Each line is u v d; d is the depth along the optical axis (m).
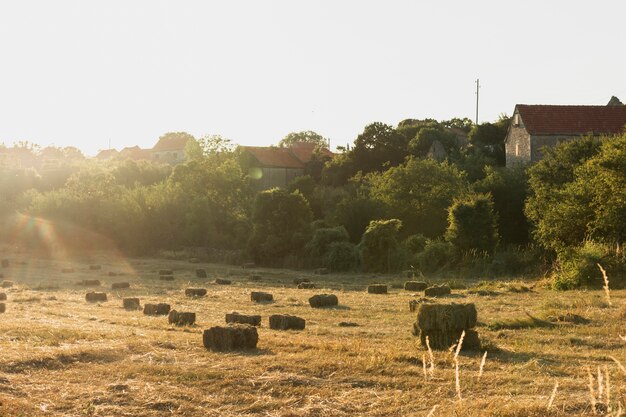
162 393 10.89
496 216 46.47
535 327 19.52
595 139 48.06
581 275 31.64
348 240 54.16
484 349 15.41
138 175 89.69
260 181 92.75
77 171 93.50
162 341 15.20
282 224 56.16
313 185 72.44
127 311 26.41
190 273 50.06
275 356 13.70
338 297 31.58
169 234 66.56
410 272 45.38
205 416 9.92
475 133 89.00
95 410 10.05
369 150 81.88
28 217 72.12
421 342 15.82
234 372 12.16
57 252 68.75
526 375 12.25
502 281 37.72
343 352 14.41
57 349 13.72
